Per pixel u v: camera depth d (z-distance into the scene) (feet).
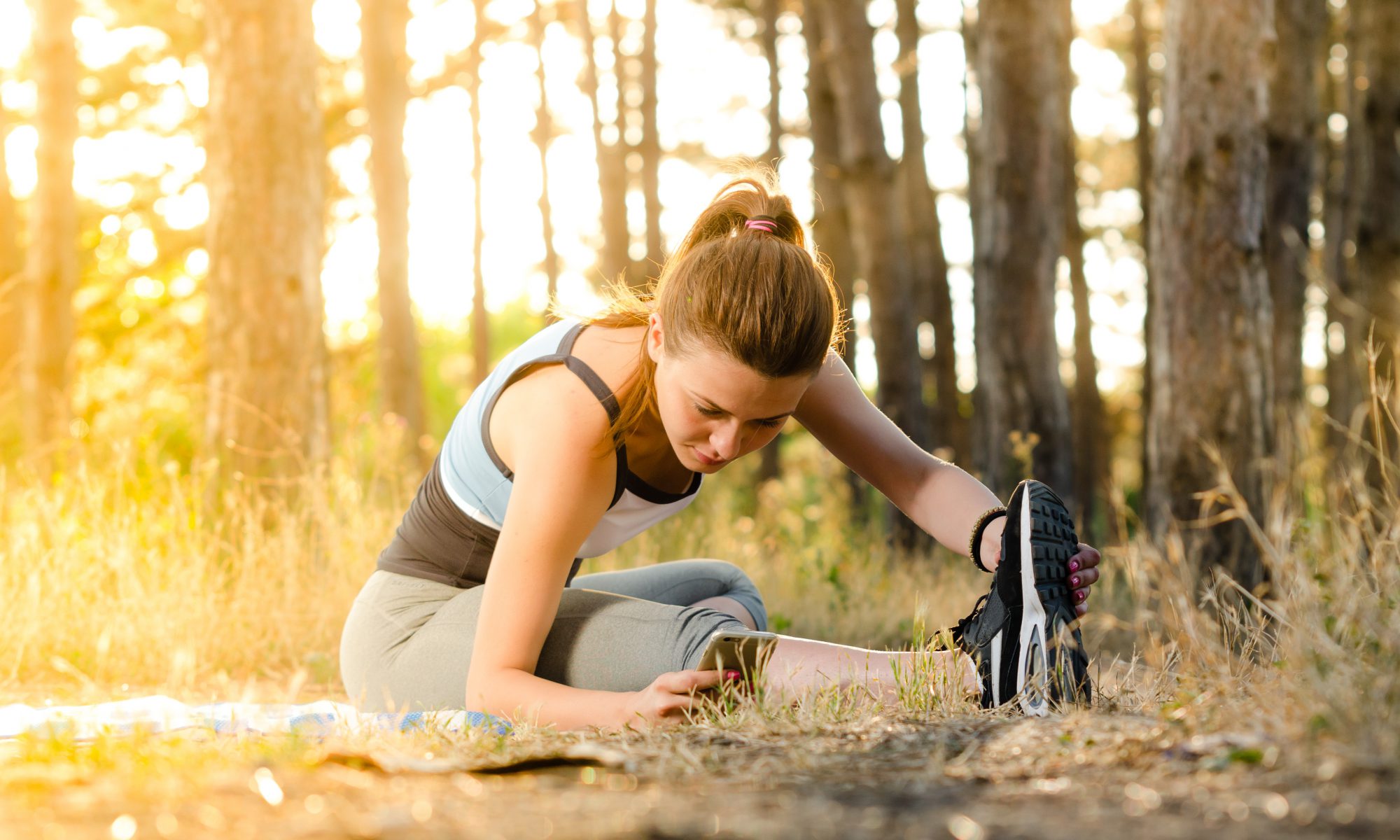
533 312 56.80
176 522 15.83
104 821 4.11
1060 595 7.48
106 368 50.29
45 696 11.68
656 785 5.03
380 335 33.96
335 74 45.78
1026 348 23.31
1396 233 29.68
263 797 4.55
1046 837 3.90
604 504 7.89
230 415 17.81
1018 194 23.31
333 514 16.29
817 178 32.76
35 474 18.10
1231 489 8.64
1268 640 8.14
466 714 7.46
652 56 40.04
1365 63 30.42
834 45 28.55
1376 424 8.91
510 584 7.64
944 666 7.38
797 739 6.18
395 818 4.23
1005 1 23.21
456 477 8.73
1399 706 5.15
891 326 29.09
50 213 28.37
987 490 8.87
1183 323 15.17
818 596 17.13
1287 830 3.85
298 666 13.84
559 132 47.91
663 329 7.34
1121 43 50.03
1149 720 6.16
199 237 47.26
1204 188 15.11
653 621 8.05
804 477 45.91
